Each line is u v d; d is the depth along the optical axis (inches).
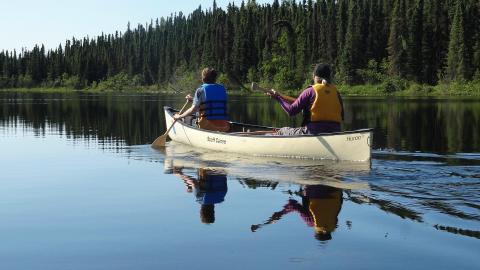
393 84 2650.1
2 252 141.5
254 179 239.5
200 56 3737.7
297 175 246.4
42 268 129.6
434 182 224.7
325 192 208.2
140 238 151.8
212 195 207.0
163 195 208.7
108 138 434.3
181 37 4670.3
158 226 163.8
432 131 494.9
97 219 173.3
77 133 479.5
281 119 693.9
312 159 290.5
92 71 4586.6
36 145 388.2
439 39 2854.3
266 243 146.0
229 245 144.7
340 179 234.2
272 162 288.4
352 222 164.9
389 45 2856.8
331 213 175.9
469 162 281.9
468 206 181.8
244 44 3344.0
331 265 129.3
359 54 2952.8
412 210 177.8
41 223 169.3
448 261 131.0
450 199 192.2
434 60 2832.2
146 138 433.7
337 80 2898.6
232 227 161.8
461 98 1686.8
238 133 339.9
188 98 388.2
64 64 4709.6
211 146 347.3
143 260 134.0
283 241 147.6
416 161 286.4
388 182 225.6
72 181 241.9
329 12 3169.3
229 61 3341.5
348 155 275.6
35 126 558.3
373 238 148.9
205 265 130.0
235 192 211.8
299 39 3245.6
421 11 2869.1
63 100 1553.9
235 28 3570.4
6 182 240.7
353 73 2896.2
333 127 290.7
